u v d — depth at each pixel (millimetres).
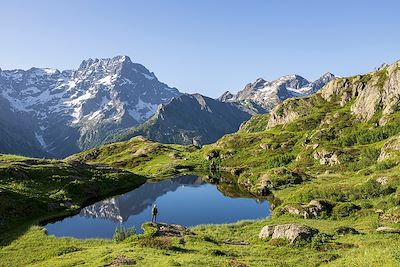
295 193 87750
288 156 165875
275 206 90375
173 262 33875
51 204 79562
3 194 72250
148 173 173500
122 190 117500
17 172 89875
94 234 65250
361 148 138375
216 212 87812
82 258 41281
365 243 40719
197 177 159250
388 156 104062
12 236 57625
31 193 81312
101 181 113500
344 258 32156
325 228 55094
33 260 46125
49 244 53000
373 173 86312
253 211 87688
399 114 170875
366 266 26719
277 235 47312
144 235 48219
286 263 34906
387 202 62375
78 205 87125
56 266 38688
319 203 68062
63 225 70938
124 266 34062
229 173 170875
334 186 80375
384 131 157250
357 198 71812
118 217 81500
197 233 53906
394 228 48312
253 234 56781
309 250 40906
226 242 50562
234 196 110562
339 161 129750
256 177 128375
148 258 36781
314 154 149125
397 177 72312
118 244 47844
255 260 37375
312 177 112625
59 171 103812
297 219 65438
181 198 108438
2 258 47625
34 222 68188
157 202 101688
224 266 33062
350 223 59188
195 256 38000
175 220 80000
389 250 29719
